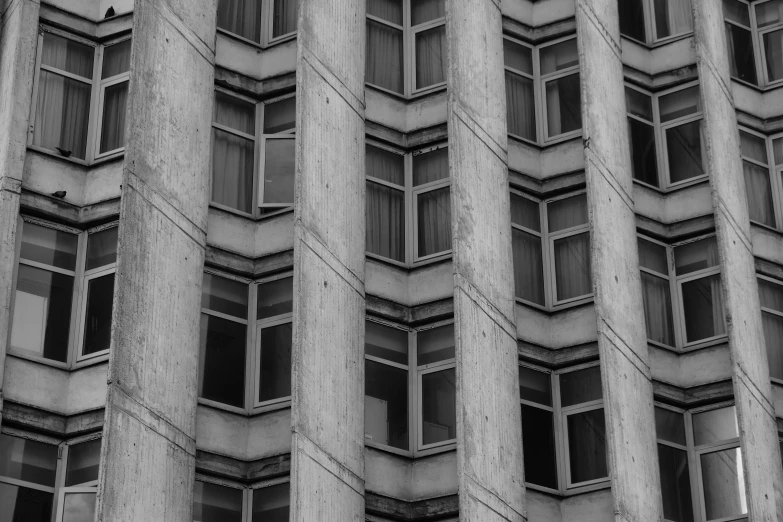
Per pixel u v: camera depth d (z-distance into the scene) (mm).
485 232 37406
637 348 37719
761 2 45812
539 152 40500
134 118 35469
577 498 36188
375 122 39344
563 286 38875
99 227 35969
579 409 37125
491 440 35062
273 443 34969
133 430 32750
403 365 36812
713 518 37375
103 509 31641
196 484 34188
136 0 36719
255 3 40500
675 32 43438
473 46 39500
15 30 37062
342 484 34031
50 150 36438
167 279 34719
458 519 34844
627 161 40312
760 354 39125
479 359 35688
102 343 34812
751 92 44406
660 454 37812
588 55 40469
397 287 37625
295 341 34375
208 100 37469
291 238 37250
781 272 41719
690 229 40719
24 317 34719
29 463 33438
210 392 35281
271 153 38562
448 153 38625
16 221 35156
